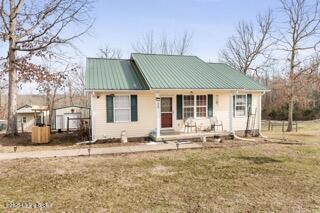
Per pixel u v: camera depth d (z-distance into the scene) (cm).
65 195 611
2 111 3250
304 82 2284
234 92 1530
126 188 661
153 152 1113
